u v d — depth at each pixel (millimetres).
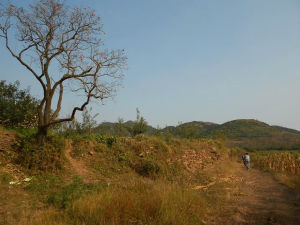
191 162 17453
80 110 10930
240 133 76312
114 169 12461
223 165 19703
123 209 6102
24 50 10555
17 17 10289
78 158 12555
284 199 9250
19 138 11320
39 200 7461
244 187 11828
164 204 6316
